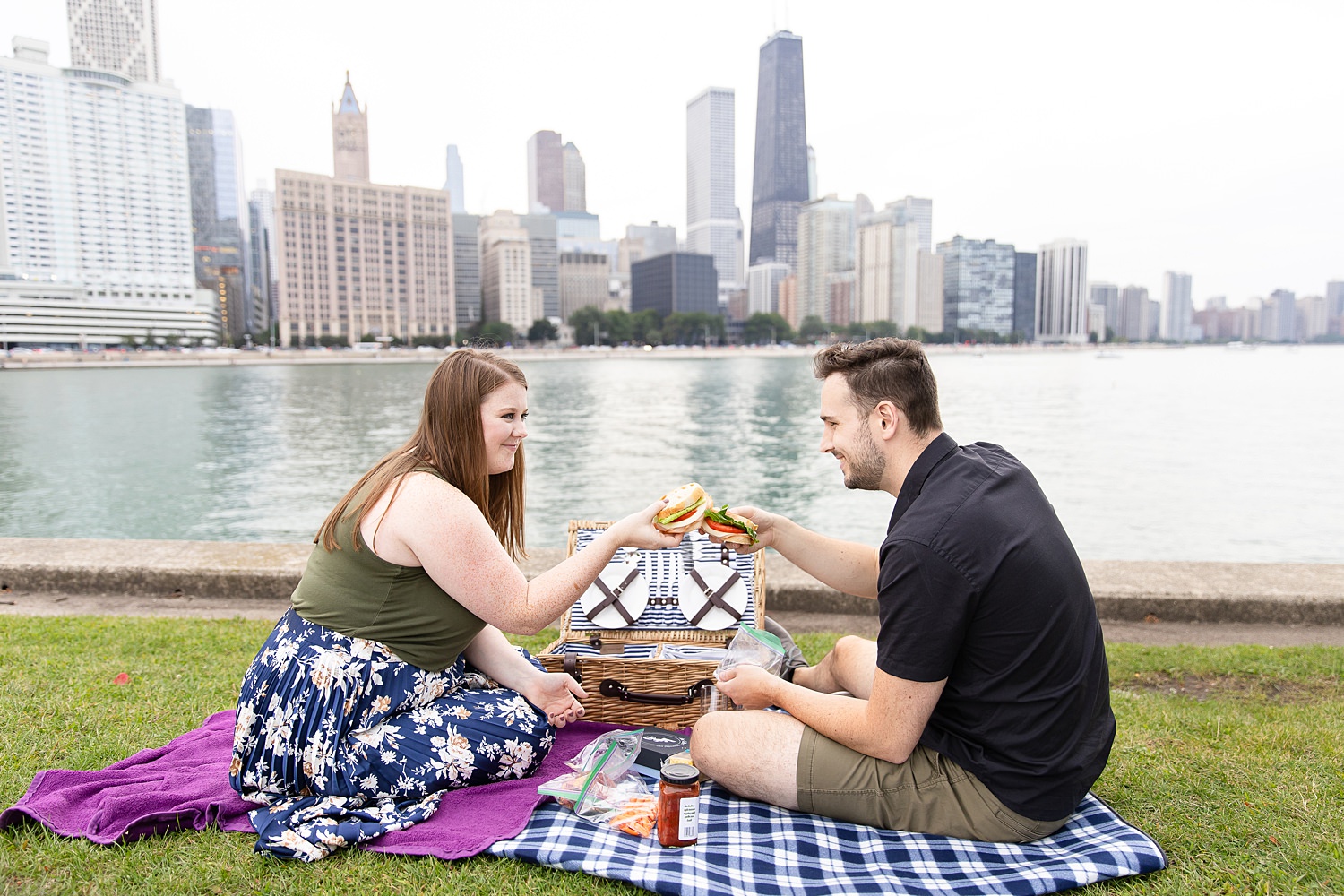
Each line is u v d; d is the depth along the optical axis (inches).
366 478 110.1
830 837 102.5
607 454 1131.3
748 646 131.0
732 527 125.3
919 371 101.5
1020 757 96.0
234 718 142.7
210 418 1699.1
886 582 95.8
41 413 1817.2
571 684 128.9
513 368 116.0
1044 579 91.9
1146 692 175.3
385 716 110.9
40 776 113.4
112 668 174.4
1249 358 7381.9
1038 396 2295.8
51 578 252.7
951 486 96.6
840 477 953.5
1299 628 224.4
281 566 249.6
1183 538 685.3
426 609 109.7
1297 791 121.3
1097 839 101.8
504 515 125.5
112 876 96.1
